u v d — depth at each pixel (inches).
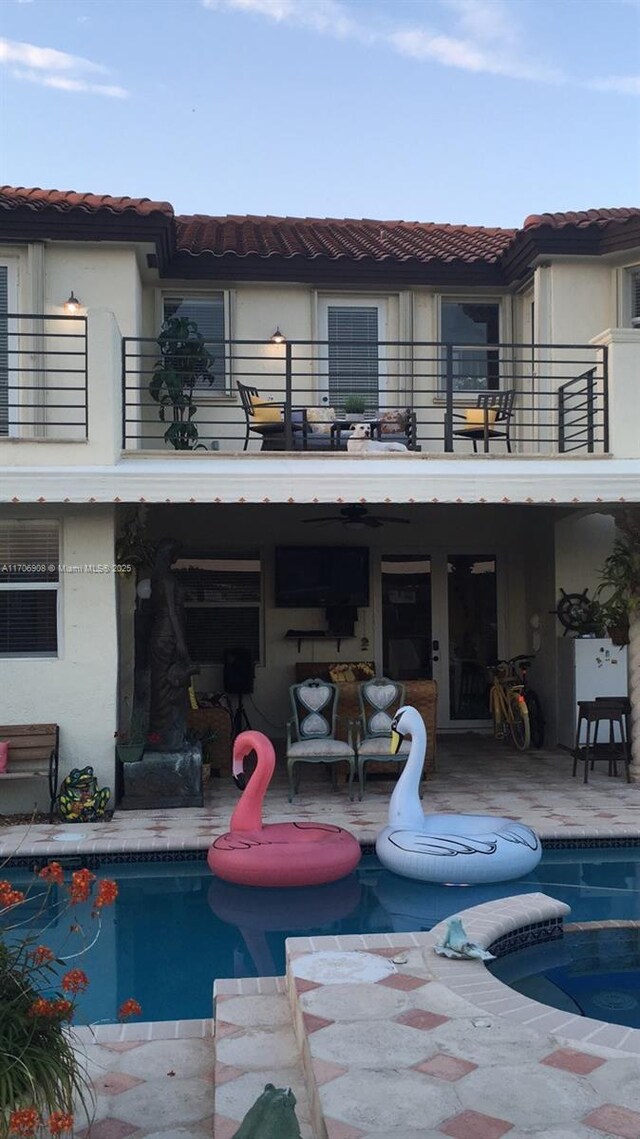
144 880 316.5
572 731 514.3
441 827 327.3
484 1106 147.6
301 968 207.6
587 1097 150.3
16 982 154.9
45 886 310.3
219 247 541.6
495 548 600.7
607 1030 175.8
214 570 580.1
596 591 520.1
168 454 403.9
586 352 511.2
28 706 397.1
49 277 482.9
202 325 543.8
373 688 435.2
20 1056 141.3
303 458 409.1
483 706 600.1
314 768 494.9
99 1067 182.5
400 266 534.0
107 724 399.5
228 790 439.2
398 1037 172.4
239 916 281.1
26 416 479.8
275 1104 132.3
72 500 375.2
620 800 404.5
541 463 414.9
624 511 441.1
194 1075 179.0
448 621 598.5
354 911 284.4
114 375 394.0
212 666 576.4
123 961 248.2
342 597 578.6
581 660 507.8
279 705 579.2
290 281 535.8
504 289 556.1
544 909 248.7
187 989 230.1
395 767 446.0
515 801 403.2
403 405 540.7
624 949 247.6
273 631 581.0
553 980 229.1
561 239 501.0
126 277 486.9
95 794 381.7
